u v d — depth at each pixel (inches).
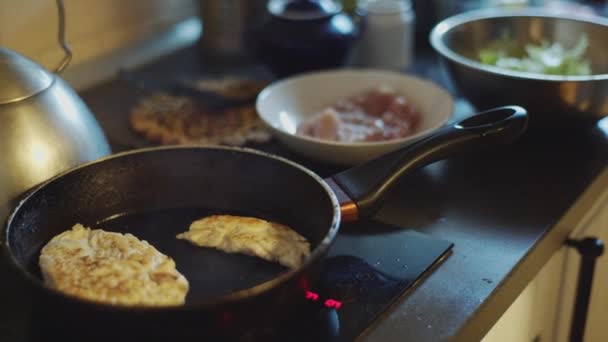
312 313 30.2
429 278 32.1
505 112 33.7
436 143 32.8
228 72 49.3
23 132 31.1
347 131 39.8
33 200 30.4
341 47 45.9
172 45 52.2
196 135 41.1
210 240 32.2
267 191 33.4
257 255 31.6
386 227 34.7
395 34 48.7
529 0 54.8
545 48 45.7
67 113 32.5
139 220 33.5
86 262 29.7
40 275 30.2
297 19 45.1
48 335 28.9
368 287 31.4
